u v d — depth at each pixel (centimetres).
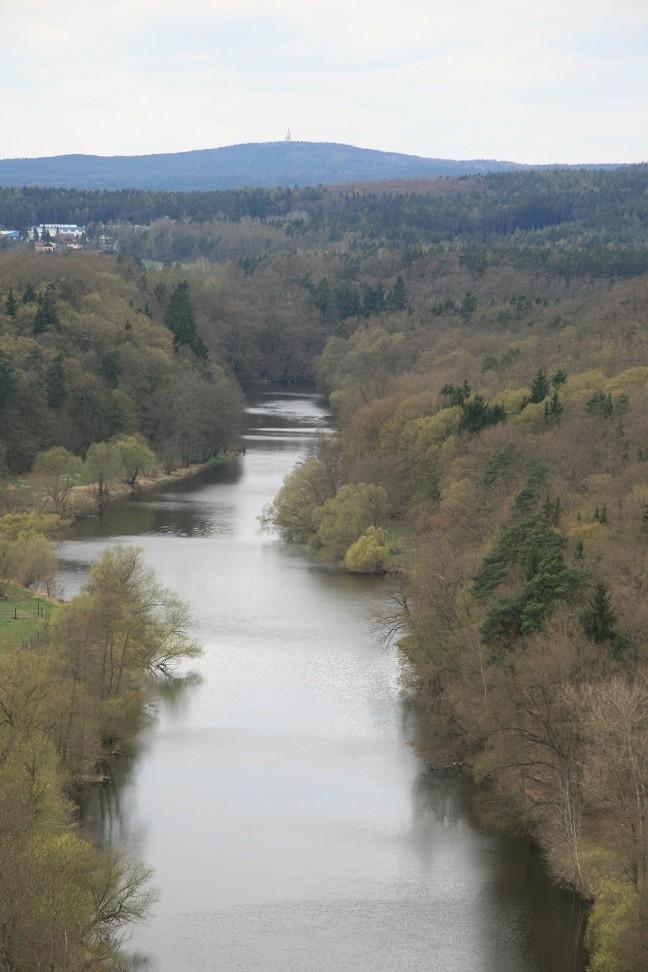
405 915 9731
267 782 12000
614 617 10969
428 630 13400
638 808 9019
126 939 9325
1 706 10700
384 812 11394
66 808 10275
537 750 10838
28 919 7556
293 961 9119
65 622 13362
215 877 10206
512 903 9894
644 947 8075
